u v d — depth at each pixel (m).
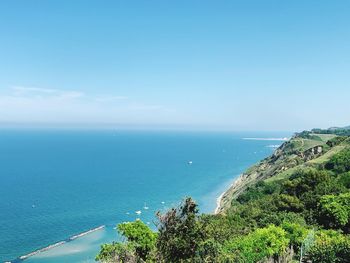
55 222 141.75
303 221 70.69
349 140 159.50
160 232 27.22
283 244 52.84
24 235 125.62
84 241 120.25
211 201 183.25
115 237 123.94
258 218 81.50
